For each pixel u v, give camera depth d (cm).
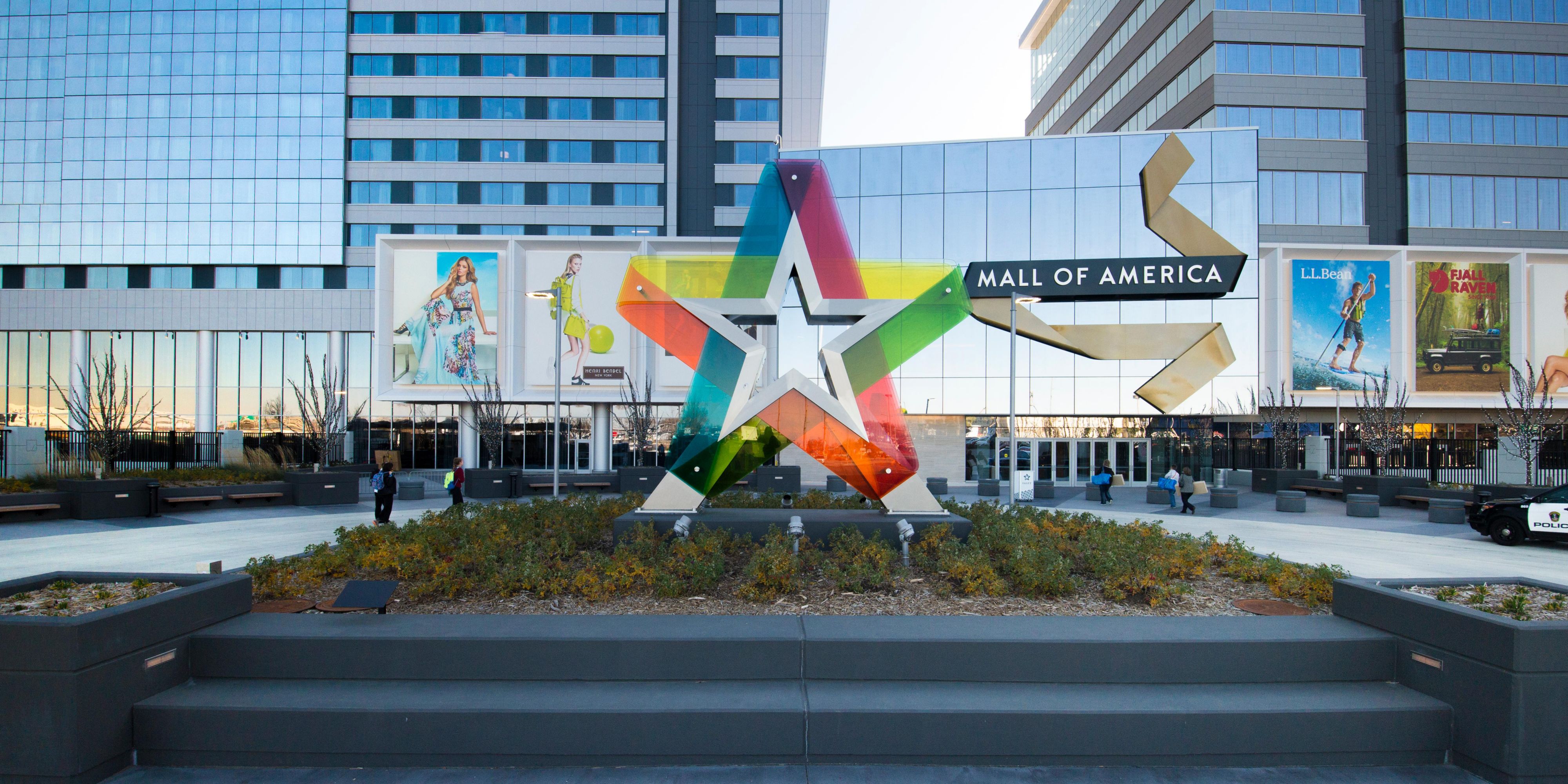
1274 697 521
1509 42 3894
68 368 4234
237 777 480
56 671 447
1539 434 2425
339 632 547
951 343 3203
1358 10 3897
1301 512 2155
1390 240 3825
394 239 3281
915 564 838
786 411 1061
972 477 3278
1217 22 3869
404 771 486
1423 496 2214
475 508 1210
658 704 499
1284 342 3259
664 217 4100
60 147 4256
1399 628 552
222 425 4128
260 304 4134
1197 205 3045
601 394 3303
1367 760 502
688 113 4162
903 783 472
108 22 4247
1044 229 3138
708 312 1106
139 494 1761
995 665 538
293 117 4147
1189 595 725
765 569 721
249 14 4184
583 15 4144
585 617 597
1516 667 463
